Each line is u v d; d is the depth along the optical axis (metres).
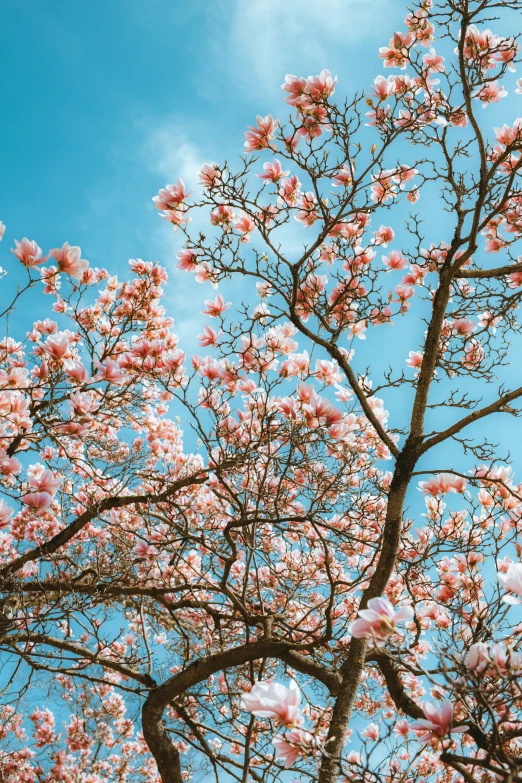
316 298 5.04
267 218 4.85
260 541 5.01
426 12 4.41
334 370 4.59
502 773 1.84
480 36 4.40
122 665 4.66
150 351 4.92
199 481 5.15
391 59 4.64
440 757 2.03
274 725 3.66
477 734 2.32
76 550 6.43
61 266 3.71
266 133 4.31
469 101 4.23
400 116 4.86
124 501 5.34
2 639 4.52
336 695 3.65
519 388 4.02
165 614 5.84
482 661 2.06
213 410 4.82
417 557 5.48
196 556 7.09
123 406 6.12
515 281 5.37
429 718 2.04
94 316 7.76
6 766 7.89
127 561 5.29
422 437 4.16
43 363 4.96
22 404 4.27
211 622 6.38
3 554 7.48
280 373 4.54
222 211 4.66
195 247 4.56
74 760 8.19
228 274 4.69
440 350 5.18
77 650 4.89
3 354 6.46
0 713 6.27
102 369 4.41
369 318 5.02
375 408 5.83
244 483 4.93
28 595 5.33
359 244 5.29
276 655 4.01
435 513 4.57
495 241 5.47
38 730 8.10
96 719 7.55
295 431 4.07
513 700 1.93
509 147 4.18
